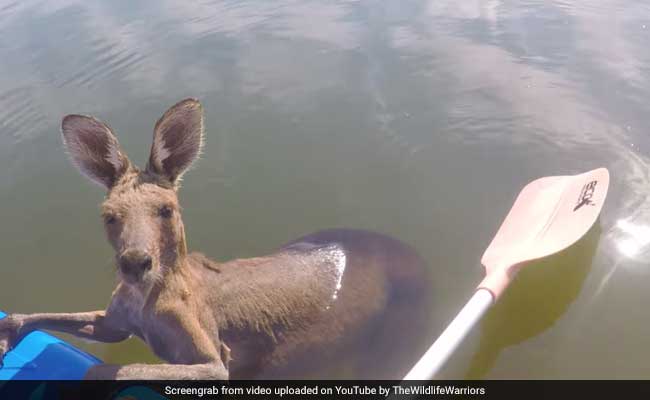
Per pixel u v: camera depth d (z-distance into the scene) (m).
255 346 1.14
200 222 1.60
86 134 0.98
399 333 1.20
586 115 1.87
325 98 2.03
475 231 1.53
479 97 1.99
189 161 1.04
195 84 2.12
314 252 1.26
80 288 1.42
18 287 1.42
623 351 1.17
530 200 1.48
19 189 1.73
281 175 1.75
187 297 1.02
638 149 1.70
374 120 1.93
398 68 2.17
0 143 1.89
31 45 2.42
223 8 2.71
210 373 0.98
